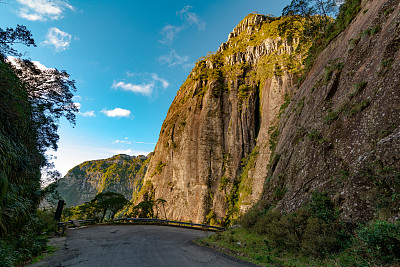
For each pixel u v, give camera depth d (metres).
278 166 17.75
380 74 9.65
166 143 92.44
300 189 11.34
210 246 10.18
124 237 13.34
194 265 6.28
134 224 26.66
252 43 96.00
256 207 16.75
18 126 10.33
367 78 10.66
